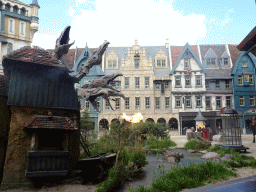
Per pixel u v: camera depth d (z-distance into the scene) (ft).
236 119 42.75
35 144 21.70
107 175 24.04
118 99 119.34
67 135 22.89
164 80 121.39
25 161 22.39
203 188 12.98
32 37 105.19
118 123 45.39
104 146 36.58
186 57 122.11
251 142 58.13
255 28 41.65
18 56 23.77
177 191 19.74
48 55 25.85
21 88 23.35
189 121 121.80
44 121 22.22
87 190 20.89
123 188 21.65
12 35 98.53
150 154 43.52
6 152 22.03
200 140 52.08
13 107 22.88
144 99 119.44
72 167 25.48
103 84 30.81
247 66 120.57
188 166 25.11
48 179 22.70
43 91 24.52
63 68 25.54
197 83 119.96
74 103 27.09
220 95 119.55
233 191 9.02
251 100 118.83
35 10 104.12
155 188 20.24
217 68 123.75
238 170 26.94
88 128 46.85
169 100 119.96
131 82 120.98
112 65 124.26
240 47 49.62
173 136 104.17
